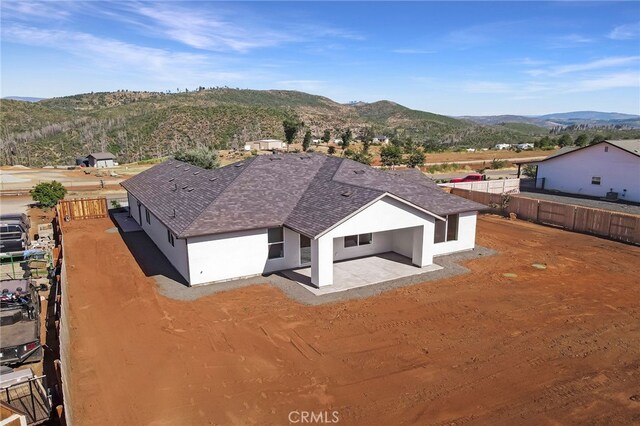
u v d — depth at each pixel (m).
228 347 11.19
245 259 16.36
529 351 11.02
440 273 17.08
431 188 21.73
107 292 15.12
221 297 14.56
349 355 10.80
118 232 24.30
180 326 12.42
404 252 19.14
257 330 12.15
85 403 8.90
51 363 10.74
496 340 11.59
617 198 34.53
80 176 58.88
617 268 17.81
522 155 83.94
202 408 8.73
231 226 15.77
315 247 15.23
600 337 11.77
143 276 16.78
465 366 10.29
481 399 9.02
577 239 22.92
